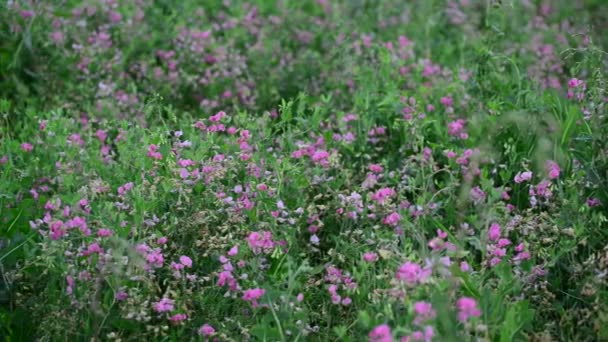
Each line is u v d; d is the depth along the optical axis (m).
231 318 1.83
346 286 1.85
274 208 1.93
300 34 2.78
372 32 2.80
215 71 2.46
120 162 2.07
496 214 1.94
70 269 1.82
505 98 2.22
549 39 2.65
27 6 2.40
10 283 1.87
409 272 1.76
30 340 1.84
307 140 2.12
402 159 2.13
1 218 1.92
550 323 1.82
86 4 2.59
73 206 1.90
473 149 2.09
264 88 2.41
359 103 2.23
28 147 2.06
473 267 1.90
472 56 2.41
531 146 2.10
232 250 1.84
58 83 2.34
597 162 1.98
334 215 1.98
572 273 1.88
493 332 1.76
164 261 1.88
